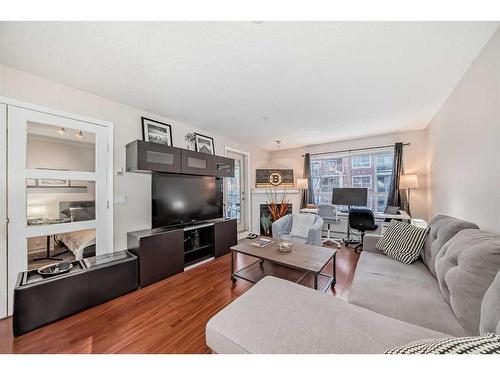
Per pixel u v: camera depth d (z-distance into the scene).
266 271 2.70
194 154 2.99
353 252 3.54
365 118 3.21
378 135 4.21
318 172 5.11
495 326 0.74
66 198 2.18
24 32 1.39
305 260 2.05
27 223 1.93
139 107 2.75
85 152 2.31
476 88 1.72
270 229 5.03
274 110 2.88
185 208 3.01
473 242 1.22
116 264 2.07
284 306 1.14
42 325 1.61
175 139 3.28
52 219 2.08
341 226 4.65
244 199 4.94
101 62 1.76
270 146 5.30
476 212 1.76
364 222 3.55
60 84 2.12
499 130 1.42
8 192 1.83
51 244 2.08
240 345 0.90
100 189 2.41
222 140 4.24
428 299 1.27
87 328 1.60
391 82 2.12
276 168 5.34
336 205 4.48
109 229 2.46
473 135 1.79
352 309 1.11
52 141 2.09
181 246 2.70
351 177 4.66
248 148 4.98
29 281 1.65
